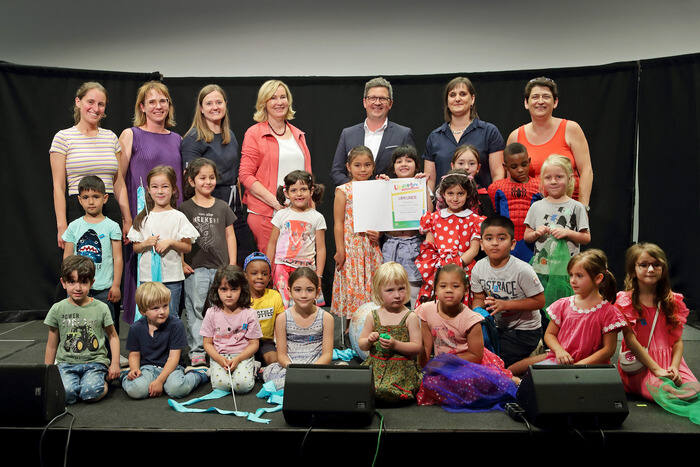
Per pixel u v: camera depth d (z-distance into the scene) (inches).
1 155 201.8
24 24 221.6
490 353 126.1
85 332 125.3
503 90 208.8
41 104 203.8
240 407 116.1
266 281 143.2
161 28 223.3
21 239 203.9
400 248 152.8
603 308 119.4
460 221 145.6
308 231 152.9
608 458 100.4
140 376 122.4
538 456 101.0
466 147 154.6
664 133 197.9
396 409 113.3
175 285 144.8
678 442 99.6
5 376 103.2
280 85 165.6
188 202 151.0
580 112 205.5
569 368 102.7
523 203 150.9
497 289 134.4
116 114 209.9
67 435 102.4
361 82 215.0
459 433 100.7
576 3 211.6
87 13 222.2
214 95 158.7
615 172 204.2
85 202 140.4
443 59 219.3
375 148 168.1
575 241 143.2
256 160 166.2
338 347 159.0
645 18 208.2
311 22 221.8
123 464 103.4
